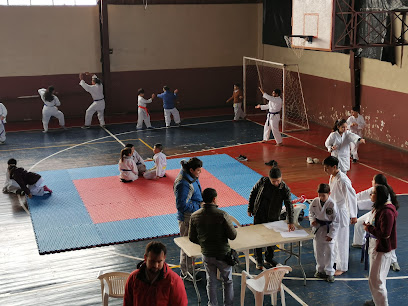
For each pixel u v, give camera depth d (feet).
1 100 65.46
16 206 37.86
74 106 69.10
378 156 49.80
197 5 71.31
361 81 55.93
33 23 64.90
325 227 26.11
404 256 29.50
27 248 30.96
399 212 35.83
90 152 51.88
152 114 70.95
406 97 50.11
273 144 54.44
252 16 74.28
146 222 34.40
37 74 66.54
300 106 67.92
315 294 25.43
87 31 67.46
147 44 70.44
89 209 36.70
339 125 36.40
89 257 29.71
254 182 42.09
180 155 50.44
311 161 47.47
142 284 15.06
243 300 23.30
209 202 21.76
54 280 27.04
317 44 46.03
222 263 21.83
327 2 44.14
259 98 75.66
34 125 64.59
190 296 25.48
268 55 73.36
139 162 43.78
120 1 67.51
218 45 73.77
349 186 26.35
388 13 48.55
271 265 28.27
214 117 68.59
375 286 22.89
